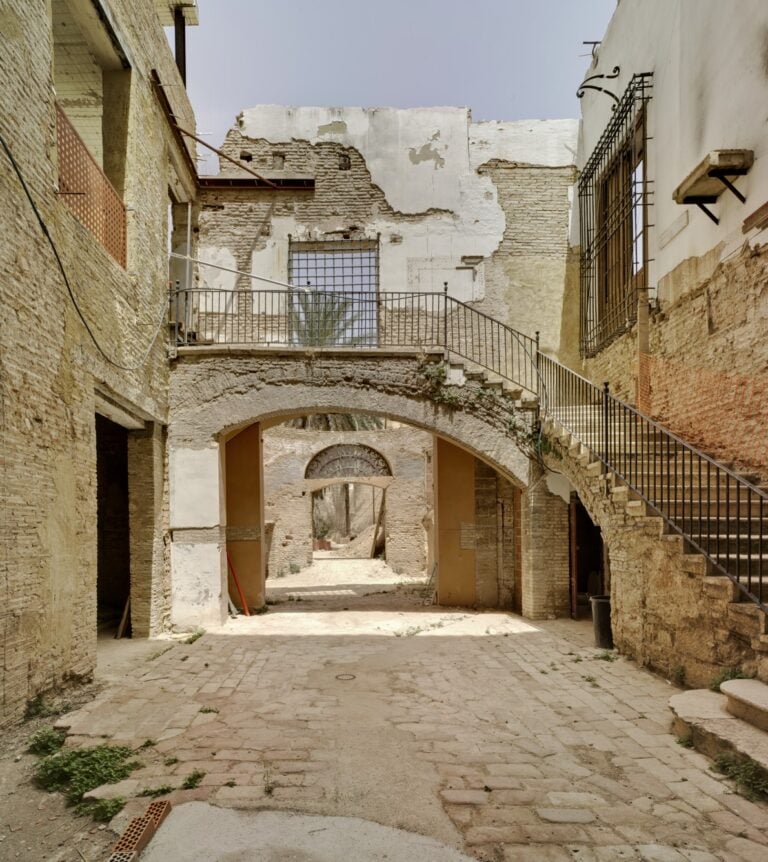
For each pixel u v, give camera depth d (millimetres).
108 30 7668
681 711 4691
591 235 12758
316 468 21578
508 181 13867
